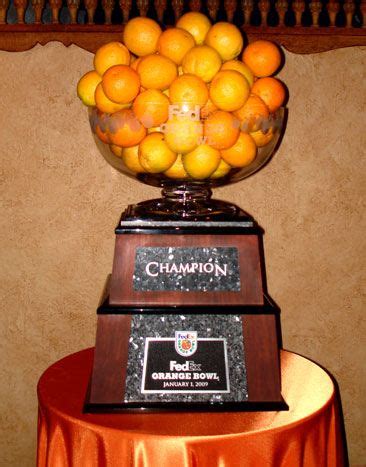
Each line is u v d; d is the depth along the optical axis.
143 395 0.82
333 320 1.28
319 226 1.25
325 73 1.22
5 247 1.22
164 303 0.83
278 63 0.87
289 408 0.83
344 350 1.28
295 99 1.22
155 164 0.79
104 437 0.76
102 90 0.80
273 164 1.24
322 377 0.95
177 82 0.77
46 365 1.25
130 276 0.83
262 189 1.24
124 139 0.79
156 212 0.90
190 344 0.82
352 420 1.30
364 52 1.22
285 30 1.20
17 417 1.25
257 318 0.83
